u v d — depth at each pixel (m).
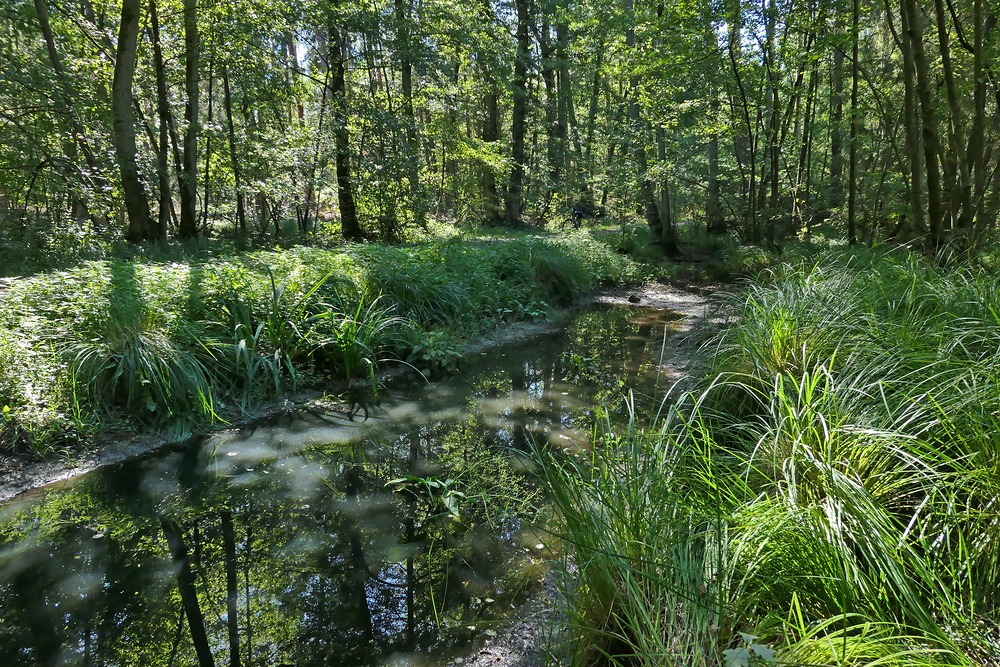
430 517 3.69
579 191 21.75
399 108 14.12
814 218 16.94
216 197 12.05
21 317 4.66
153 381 4.77
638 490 2.37
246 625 2.78
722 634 1.86
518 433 4.93
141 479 4.14
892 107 12.05
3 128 9.37
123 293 5.13
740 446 3.40
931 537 2.20
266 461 4.46
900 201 11.88
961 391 2.56
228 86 12.64
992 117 9.65
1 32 9.62
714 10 11.91
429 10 14.18
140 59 11.72
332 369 6.20
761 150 17.33
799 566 2.02
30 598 2.96
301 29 12.30
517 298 9.52
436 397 5.91
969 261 5.07
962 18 9.12
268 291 6.14
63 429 4.33
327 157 12.73
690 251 17.00
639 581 2.11
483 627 2.72
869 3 10.60
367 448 4.70
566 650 2.43
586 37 18.64
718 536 2.10
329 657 2.57
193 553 3.35
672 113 14.70
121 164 9.23
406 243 13.31
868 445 2.49
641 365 6.83
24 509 3.73
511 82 19.42
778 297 4.61
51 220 10.01
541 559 3.19
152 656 2.60
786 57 12.41
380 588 3.03
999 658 1.71
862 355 3.36
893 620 1.89
